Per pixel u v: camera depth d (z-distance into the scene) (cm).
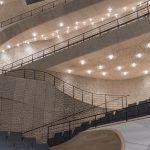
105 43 1778
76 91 2058
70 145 1409
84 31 2444
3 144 1366
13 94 1731
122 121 1353
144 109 1346
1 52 2612
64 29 2428
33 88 1792
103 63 1953
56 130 1773
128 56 1859
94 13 2181
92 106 1973
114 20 2108
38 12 2452
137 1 2058
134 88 2145
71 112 1877
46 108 1792
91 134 1294
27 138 1506
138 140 1114
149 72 2084
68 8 2169
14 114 1700
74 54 1898
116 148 1144
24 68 2070
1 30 2425
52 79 2017
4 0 2575
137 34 1661
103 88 2172
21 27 2356
